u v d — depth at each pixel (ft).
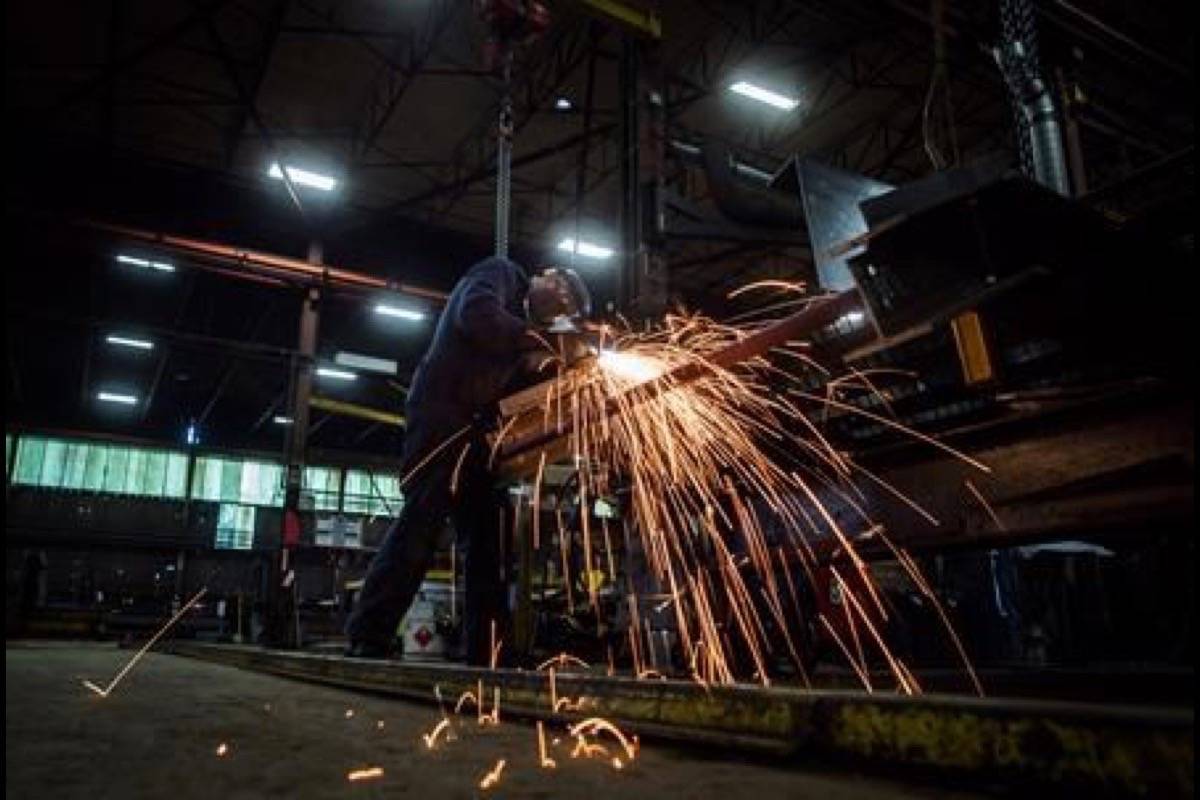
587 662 15.47
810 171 8.55
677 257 46.14
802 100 37.88
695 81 36.81
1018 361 6.12
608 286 45.98
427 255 43.14
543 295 9.90
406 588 10.12
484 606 10.63
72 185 36.50
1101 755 3.07
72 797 3.43
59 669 12.41
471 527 10.77
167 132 38.17
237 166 40.34
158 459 62.23
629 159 16.39
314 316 37.24
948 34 15.66
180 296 44.70
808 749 4.17
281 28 31.19
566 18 31.32
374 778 3.82
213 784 3.70
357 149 39.55
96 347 51.08
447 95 36.11
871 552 7.98
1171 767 2.87
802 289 8.78
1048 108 9.93
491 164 40.37
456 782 3.73
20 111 31.86
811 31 33.68
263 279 36.47
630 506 10.19
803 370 7.79
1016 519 6.65
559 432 8.96
